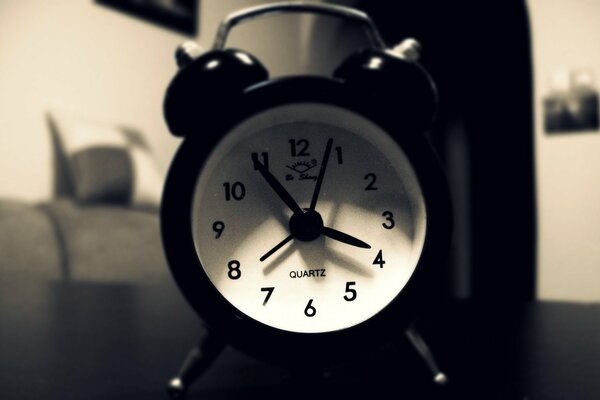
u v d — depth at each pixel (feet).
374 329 0.76
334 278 0.78
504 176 3.02
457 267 2.90
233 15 0.85
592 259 3.46
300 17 4.61
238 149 0.79
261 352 0.75
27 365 0.84
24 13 3.26
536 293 3.47
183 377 0.72
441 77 2.97
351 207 0.79
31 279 2.50
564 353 0.88
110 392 0.73
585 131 3.48
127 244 2.89
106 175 3.23
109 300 1.59
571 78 3.51
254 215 0.78
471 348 0.92
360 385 0.75
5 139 3.19
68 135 3.25
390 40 3.07
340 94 0.77
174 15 3.84
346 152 0.79
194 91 0.76
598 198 3.45
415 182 0.78
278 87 0.76
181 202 0.76
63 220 2.82
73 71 3.42
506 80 3.05
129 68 3.65
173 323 1.19
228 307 0.75
